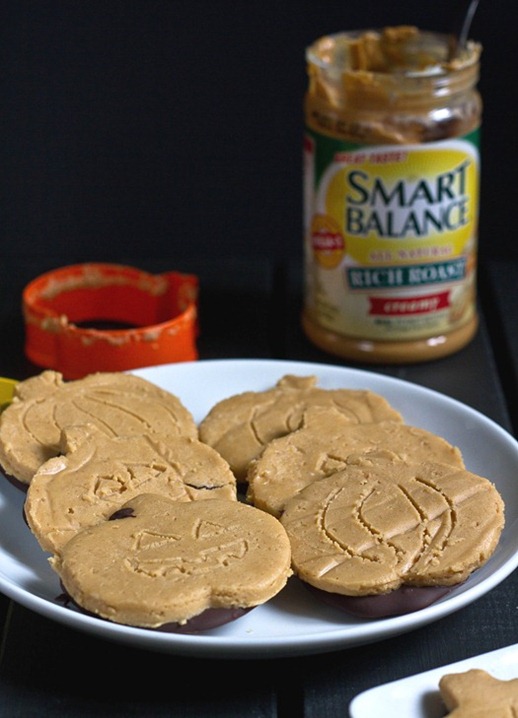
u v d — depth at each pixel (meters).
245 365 0.70
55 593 0.59
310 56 0.72
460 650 0.58
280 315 0.81
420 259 0.73
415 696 0.54
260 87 0.90
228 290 0.83
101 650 0.58
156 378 0.70
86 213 0.93
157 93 0.90
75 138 0.91
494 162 0.91
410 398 0.68
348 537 0.58
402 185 0.72
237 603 0.55
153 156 0.92
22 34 0.88
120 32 0.88
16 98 0.90
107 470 0.61
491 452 0.65
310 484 0.60
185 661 0.57
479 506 0.59
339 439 0.63
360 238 0.73
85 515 0.59
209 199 0.93
